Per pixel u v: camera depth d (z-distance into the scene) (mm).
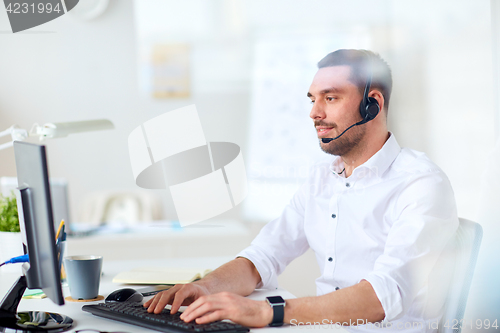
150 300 855
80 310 851
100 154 2770
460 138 1751
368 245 1145
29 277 761
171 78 2822
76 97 2818
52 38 2781
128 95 2834
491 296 995
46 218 670
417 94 1816
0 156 2545
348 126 1231
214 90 2760
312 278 1973
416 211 1016
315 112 1273
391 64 1867
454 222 1003
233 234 2189
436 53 1890
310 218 1242
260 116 2664
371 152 1213
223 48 2766
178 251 2133
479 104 1744
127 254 2076
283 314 782
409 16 2016
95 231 2229
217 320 746
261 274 1092
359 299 843
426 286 934
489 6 1867
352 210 1165
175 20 2814
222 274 1006
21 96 2785
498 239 1070
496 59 1825
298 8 2578
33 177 698
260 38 2711
